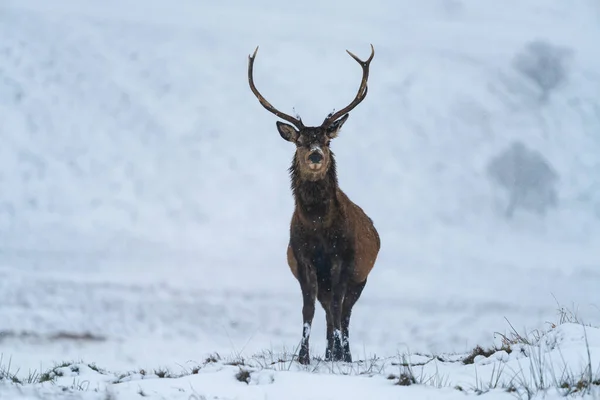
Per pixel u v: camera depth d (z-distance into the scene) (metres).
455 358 38.97
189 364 41.34
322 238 41.66
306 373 30.94
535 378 28.31
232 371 31.53
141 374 35.25
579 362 28.97
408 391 28.39
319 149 41.03
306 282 41.78
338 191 42.34
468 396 27.28
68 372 35.25
